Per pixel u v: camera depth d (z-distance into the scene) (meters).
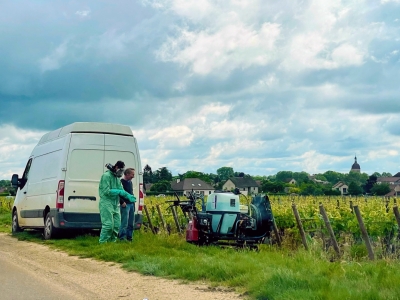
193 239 12.89
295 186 90.50
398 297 6.66
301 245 13.70
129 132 15.62
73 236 15.99
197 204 16.61
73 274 9.64
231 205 12.74
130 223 14.13
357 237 14.88
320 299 6.79
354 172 126.75
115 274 9.57
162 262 9.86
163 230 17.62
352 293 6.83
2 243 15.27
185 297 7.62
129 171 14.40
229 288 8.12
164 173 85.00
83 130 15.15
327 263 9.37
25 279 9.05
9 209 37.03
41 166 16.53
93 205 14.95
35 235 17.11
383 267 8.46
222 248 12.48
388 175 128.88
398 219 11.65
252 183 86.31
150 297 7.66
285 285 7.46
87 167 15.02
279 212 17.47
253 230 12.84
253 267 8.82
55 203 14.86
